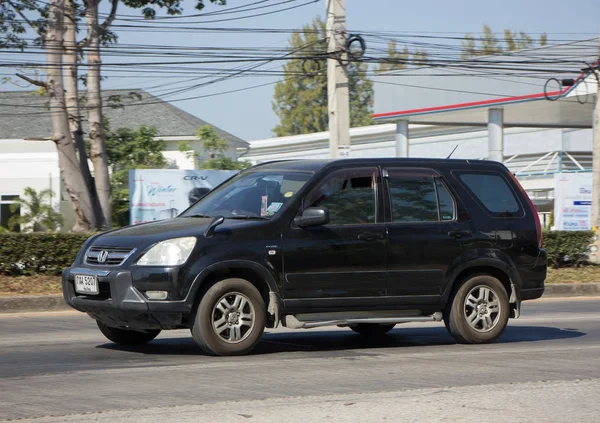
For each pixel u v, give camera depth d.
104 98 98.25
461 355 20.73
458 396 15.29
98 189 53.56
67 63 51.75
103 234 21.23
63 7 49.84
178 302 19.33
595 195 51.34
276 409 14.10
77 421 13.25
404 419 13.46
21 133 90.69
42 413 13.80
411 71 87.06
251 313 20.17
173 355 20.45
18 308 33.91
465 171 23.20
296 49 63.34
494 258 22.83
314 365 18.88
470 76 82.00
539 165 112.06
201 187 59.34
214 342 19.88
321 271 20.81
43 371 17.98
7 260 39.00
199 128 90.31
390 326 25.48
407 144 90.69
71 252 40.00
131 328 20.47
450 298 22.62
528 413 14.04
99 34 53.69
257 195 21.64
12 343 23.06
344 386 16.27
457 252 22.36
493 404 14.65
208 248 19.69
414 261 21.83
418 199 22.30
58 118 49.59
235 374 17.58
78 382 16.59
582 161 108.75
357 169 21.86
